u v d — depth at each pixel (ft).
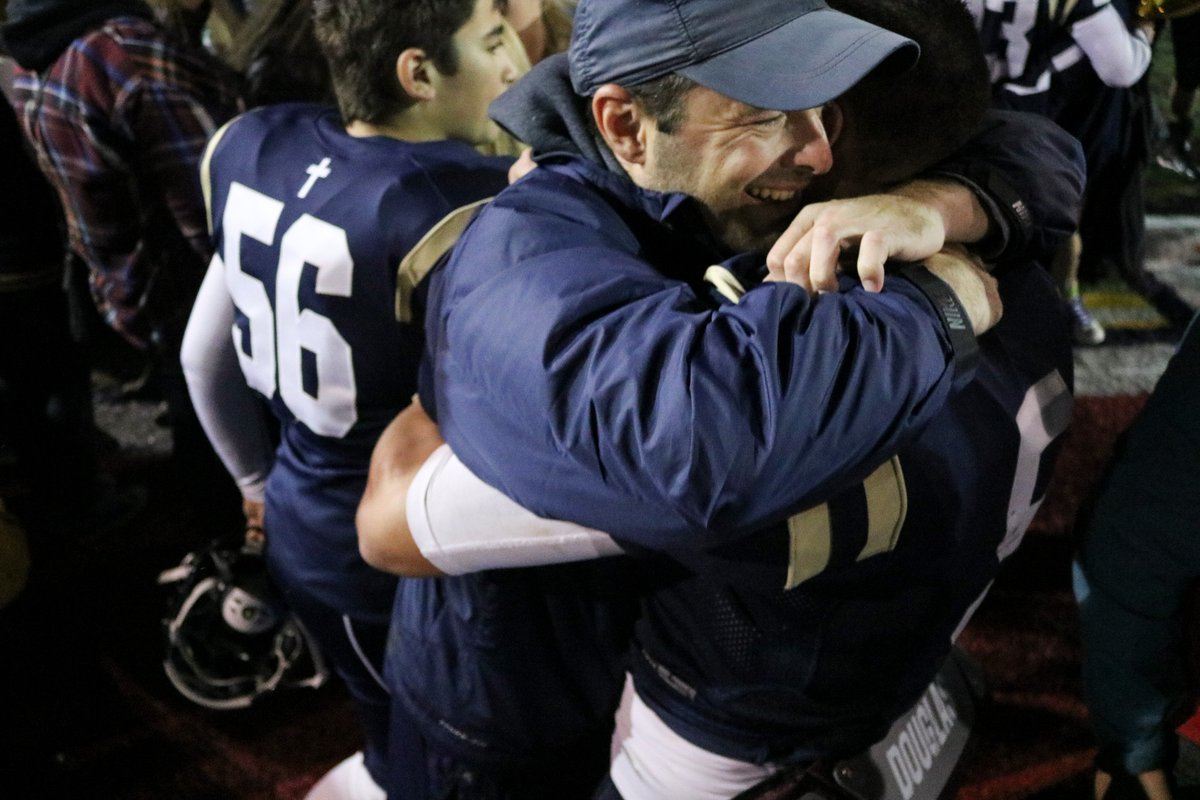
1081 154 3.39
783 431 2.43
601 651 3.75
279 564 5.62
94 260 7.87
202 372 5.69
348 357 4.77
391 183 4.52
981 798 6.82
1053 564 8.70
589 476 2.64
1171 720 3.90
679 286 2.79
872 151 2.84
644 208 3.08
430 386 3.46
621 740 3.78
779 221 2.99
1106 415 10.68
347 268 4.55
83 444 9.47
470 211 4.52
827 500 2.73
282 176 4.81
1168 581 3.44
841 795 3.46
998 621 8.16
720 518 2.51
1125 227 11.24
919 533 2.91
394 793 4.64
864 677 3.24
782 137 2.75
